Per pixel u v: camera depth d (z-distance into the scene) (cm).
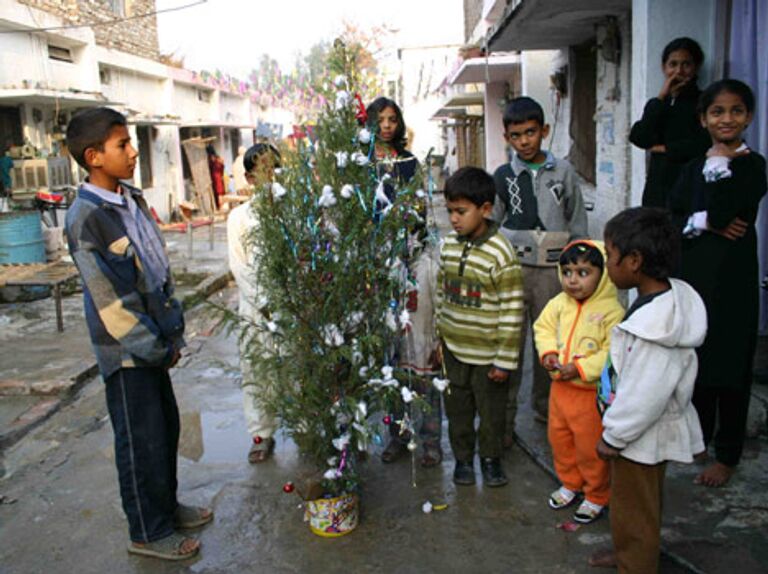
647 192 385
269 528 302
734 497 301
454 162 2419
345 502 291
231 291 887
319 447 282
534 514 303
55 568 280
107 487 347
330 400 279
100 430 423
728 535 275
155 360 268
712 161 294
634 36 429
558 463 305
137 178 1692
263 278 280
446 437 392
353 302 271
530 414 408
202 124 1961
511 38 730
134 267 268
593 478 288
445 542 285
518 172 361
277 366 279
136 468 276
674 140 369
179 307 293
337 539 291
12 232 892
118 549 291
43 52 1225
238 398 471
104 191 266
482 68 1255
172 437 299
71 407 467
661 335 213
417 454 361
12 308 770
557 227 359
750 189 286
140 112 1727
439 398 349
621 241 222
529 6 571
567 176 357
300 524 304
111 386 272
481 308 309
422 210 289
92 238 256
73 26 1213
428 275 334
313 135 268
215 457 377
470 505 312
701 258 300
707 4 401
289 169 267
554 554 273
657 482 231
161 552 281
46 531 308
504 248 303
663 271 220
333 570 270
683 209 317
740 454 310
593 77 747
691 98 370
